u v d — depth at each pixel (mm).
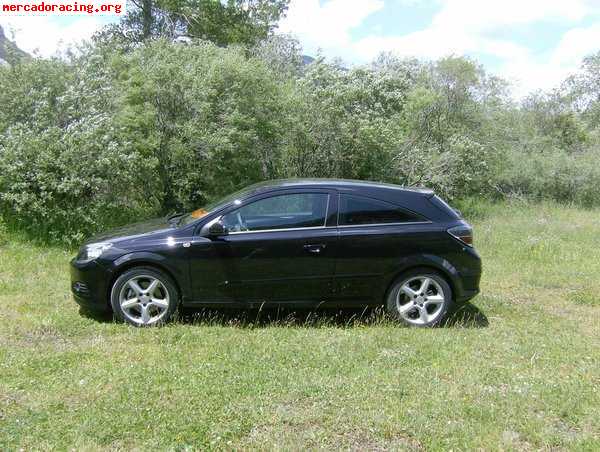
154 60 10719
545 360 5074
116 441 3508
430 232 5867
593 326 6258
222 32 22641
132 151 9805
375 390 4281
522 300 7230
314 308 6160
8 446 3387
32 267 7668
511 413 3984
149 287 5664
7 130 9109
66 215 8938
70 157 8883
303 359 4871
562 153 18172
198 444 3490
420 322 5961
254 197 5812
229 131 10297
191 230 5715
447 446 3566
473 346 5398
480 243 10453
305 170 13141
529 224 12812
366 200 5895
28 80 9789
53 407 3867
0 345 4980
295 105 12086
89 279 5637
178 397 4062
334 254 5738
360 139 12859
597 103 26891
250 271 5695
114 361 4703
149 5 21812
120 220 9852
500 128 16344
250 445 3500
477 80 15500
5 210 9023
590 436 3734
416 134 14805
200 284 5676
